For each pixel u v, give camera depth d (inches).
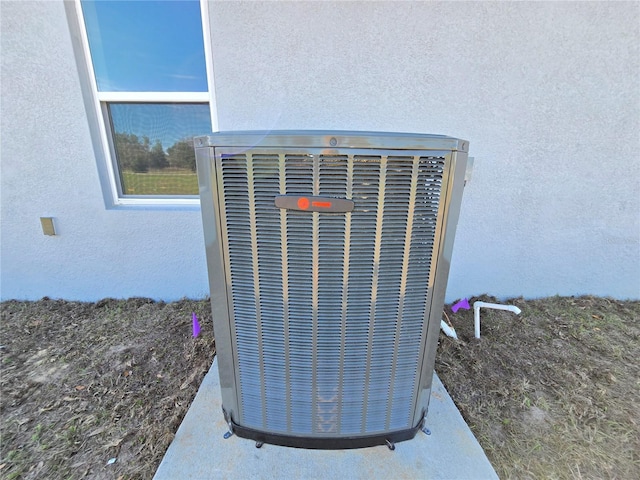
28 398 61.1
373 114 84.4
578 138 88.0
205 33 79.4
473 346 79.7
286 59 80.1
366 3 76.1
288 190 37.4
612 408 60.3
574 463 49.6
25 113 83.8
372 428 49.4
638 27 79.1
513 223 96.0
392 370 46.3
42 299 101.0
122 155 93.0
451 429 54.1
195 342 79.4
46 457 49.2
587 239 98.2
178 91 86.8
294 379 46.3
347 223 38.4
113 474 46.6
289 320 43.2
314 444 49.7
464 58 80.9
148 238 95.6
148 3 79.8
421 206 38.8
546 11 77.7
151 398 61.5
